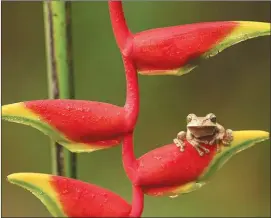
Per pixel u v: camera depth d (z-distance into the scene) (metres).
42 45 1.58
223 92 1.63
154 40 0.75
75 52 1.49
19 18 1.57
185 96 1.61
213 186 1.60
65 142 0.76
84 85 1.50
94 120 0.75
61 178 0.75
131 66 0.76
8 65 1.57
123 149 0.76
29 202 1.56
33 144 1.56
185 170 0.76
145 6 1.48
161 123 1.59
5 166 1.55
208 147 0.76
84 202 0.75
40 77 1.57
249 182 1.62
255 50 1.64
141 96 1.58
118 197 0.75
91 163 1.52
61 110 0.75
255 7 1.56
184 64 0.76
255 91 1.64
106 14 1.48
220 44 0.75
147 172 0.76
